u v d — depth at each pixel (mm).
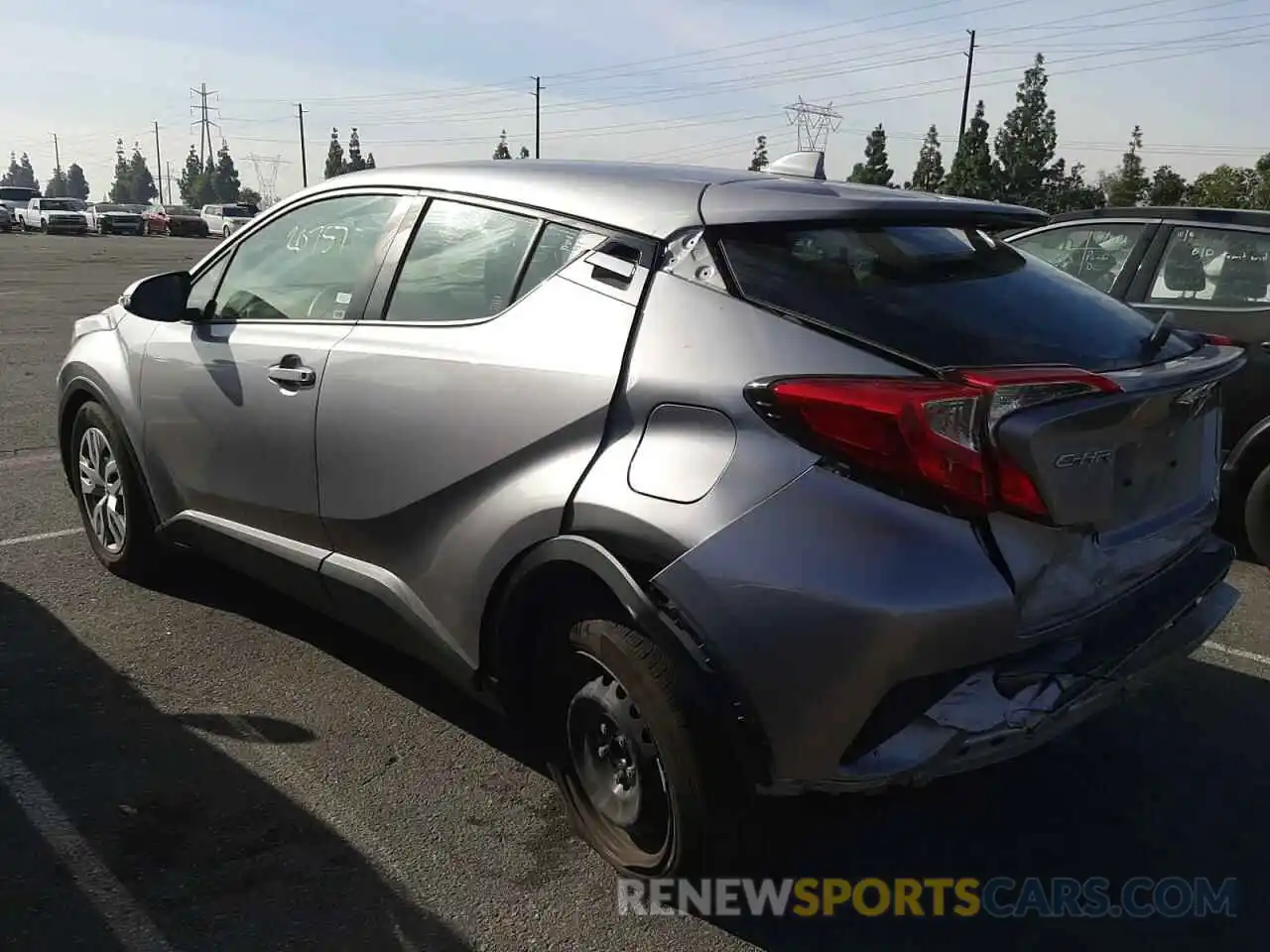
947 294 2713
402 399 3182
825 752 2393
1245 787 3422
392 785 3275
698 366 2564
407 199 3518
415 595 3229
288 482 3611
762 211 2752
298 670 3990
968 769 2416
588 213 2979
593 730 2861
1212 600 3146
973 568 2326
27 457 7008
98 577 4809
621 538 2576
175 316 4078
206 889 2770
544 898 2791
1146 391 2553
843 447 2334
